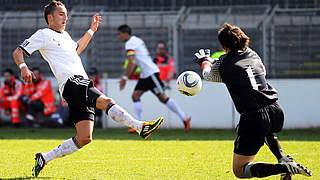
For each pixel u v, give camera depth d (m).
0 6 61.38
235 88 21.69
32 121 57.34
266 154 34.38
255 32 57.81
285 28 57.34
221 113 55.34
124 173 27.06
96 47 60.72
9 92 56.91
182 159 32.03
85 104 24.59
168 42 59.34
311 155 33.47
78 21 59.59
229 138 44.72
